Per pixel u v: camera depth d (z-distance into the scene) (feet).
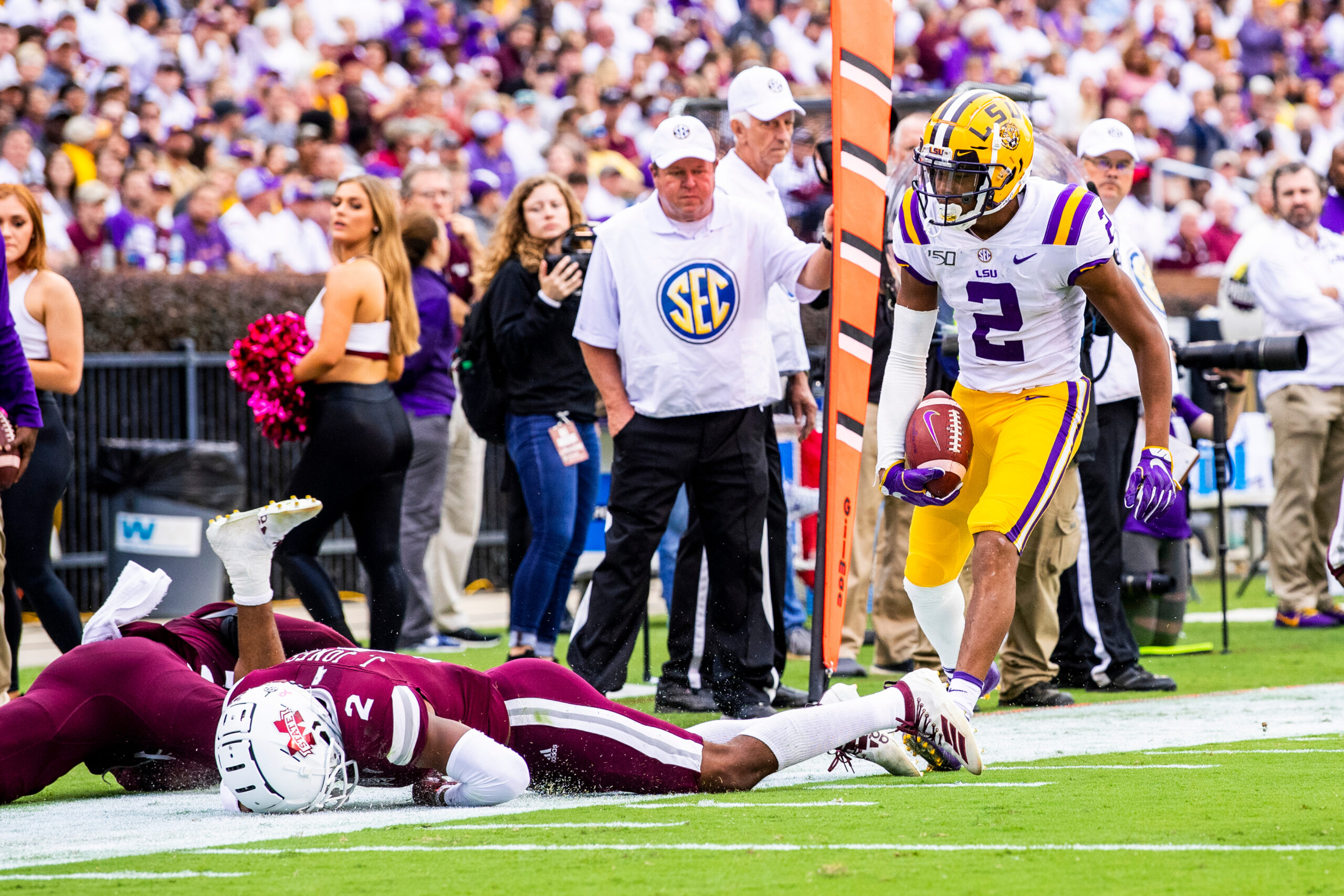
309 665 41.75
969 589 68.03
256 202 131.95
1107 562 73.72
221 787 42.91
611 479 63.77
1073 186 47.39
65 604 66.28
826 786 44.78
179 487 97.40
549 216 76.38
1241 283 104.12
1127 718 61.62
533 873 32.48
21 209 65.00
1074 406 48.70
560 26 183.62
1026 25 206.90
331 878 32.37
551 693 43.14
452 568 95.30
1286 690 69.72
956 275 48.08
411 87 159.33
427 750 40.75
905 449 49.80
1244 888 30.17
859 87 57.31
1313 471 98.17
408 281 70.90
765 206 69.05
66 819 41.96
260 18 157.48
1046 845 34.76
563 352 76.89
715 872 32.27
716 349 60.75
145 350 105.81
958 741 44.83
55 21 147.74
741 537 61.93
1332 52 229.66
